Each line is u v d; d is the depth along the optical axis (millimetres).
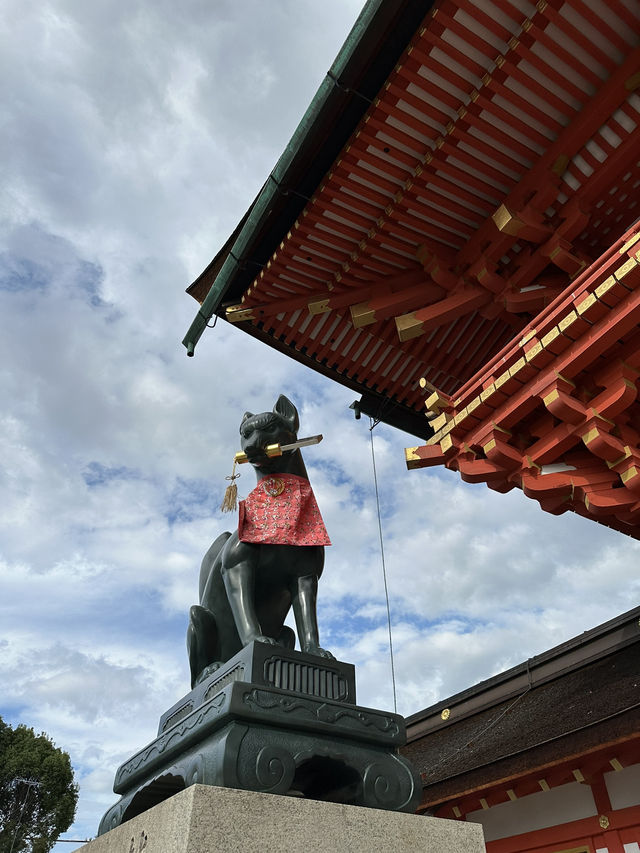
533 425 6121
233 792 2375
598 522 6398
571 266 7105
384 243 7730
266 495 3939
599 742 7516
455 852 2732
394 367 10023
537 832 8883
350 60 5902
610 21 5855
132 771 3506
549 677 11539
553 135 6789
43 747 31422
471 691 13086
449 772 10133
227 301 8469
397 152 6801
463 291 7797
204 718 2875
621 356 5406
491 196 7363
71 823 30484
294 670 3107
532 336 5699
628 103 6293
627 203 7133
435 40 5832
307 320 9078
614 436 5574
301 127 6512
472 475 6137
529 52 5945
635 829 7785
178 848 2207
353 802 2990
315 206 7242
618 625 10875
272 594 3869
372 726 3041
